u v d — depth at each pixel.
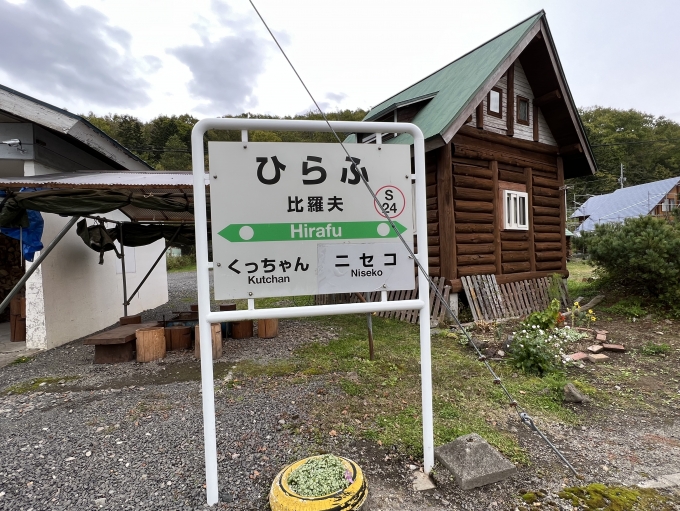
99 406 3.30
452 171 6.71
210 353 2.05
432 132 6.26
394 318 7.05
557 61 7.44
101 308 7.05
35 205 4.21
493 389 3.61
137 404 3.32
